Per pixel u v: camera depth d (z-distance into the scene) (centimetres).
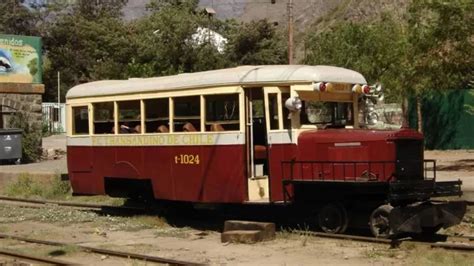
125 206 1730
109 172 1562
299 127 1270
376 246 1121
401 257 1030
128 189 1606
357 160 1191
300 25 9125
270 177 1268
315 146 1245
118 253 1089
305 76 1265
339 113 1323
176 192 1405
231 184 1290
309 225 1368
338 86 1295
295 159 1261
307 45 4166
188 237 1299
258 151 1287
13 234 1372
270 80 1270
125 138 1518
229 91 1290
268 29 5588
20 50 3194
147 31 5222
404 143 1166
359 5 7406
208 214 1591
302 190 1262
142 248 1175
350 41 3438
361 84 1341
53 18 7131
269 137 1268
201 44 4959
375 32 3275
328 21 8344
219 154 1309
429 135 3159
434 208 1163
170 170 1415
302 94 1270
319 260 1029
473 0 1983
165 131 1427
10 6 6694
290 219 1425
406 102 3027
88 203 1905
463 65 2061
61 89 6775
